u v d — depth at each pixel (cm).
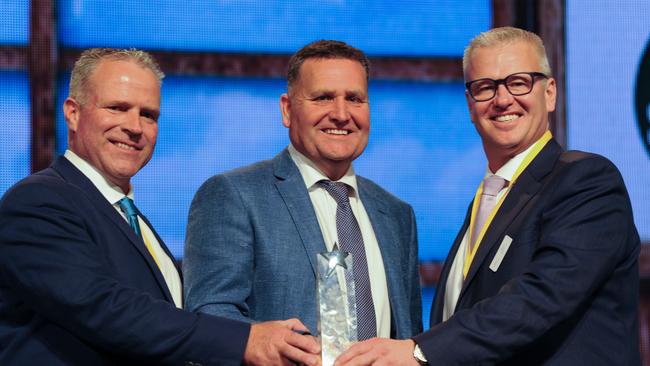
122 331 317
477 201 383
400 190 600
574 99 605
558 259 329
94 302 316
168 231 579
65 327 321
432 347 324
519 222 349
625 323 346
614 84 608
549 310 324
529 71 368
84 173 351
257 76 591
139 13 585
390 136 601
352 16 602
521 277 332
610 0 609
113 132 348
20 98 575
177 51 584
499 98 366
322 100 369
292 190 369
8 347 324
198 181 584
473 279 355
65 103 358
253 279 356
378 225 386
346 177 383
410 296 393
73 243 322
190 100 585
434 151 604
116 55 356
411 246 397
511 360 341
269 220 360
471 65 376
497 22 611
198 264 355
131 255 338
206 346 323
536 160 363
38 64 573
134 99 351
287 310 351
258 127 591
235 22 592
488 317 325
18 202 324
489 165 388
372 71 599
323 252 354
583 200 337
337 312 333
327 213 374
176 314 325
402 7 605
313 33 598
